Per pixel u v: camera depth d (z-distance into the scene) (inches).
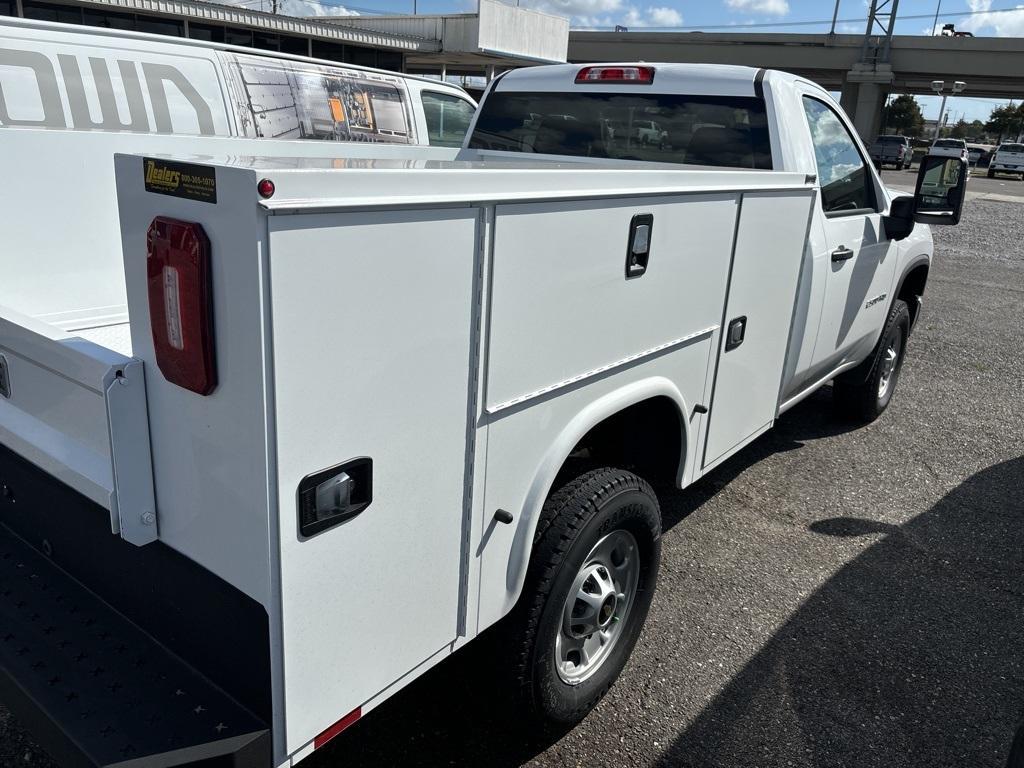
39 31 153.6
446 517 74.0
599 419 91.7
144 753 60.9
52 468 73.7
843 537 159.2
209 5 791.7
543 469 85.5
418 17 1112.2
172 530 67.0
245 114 193.6
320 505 61.2
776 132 142.2
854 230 164.2
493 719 96.6
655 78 156.2
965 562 152.1
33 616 76.7
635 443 115.1
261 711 64.5
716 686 114.5
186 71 179.3
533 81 172.9
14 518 89.9
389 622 70.7
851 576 145.2
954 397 250.4
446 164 83.4
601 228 84.7
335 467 61.7
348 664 67.7
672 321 102.8
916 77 2314.2
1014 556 154.9
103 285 131.9
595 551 99.1
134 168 60.6
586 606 98.5
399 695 109.7
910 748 105.0
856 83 2209.6
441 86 276.4
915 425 223.8
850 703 112.7
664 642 123.7
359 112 232.7
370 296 60.9
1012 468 196.4
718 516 165.5
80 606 78.7
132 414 64.8
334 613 65.1
